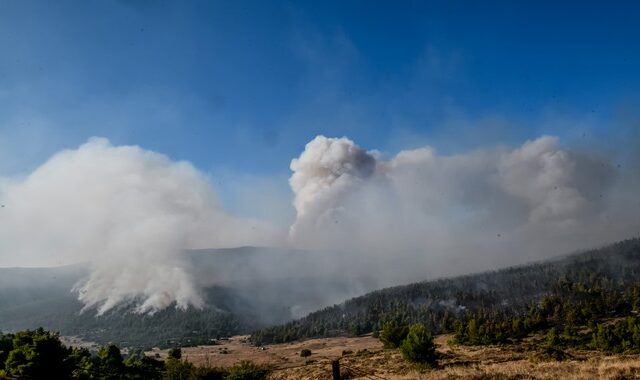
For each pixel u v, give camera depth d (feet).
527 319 506.89
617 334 231.71
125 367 250.98
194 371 159.84
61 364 173.37
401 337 264.52
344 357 251.39
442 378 92.32
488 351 219.20
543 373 82.23
